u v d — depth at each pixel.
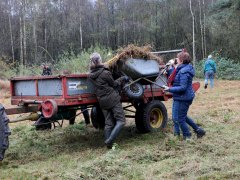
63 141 5.97
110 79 5.22
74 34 44.69
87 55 18.47
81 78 5.20
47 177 4.09
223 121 6.78
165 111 6.35
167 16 41.41
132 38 43.69
